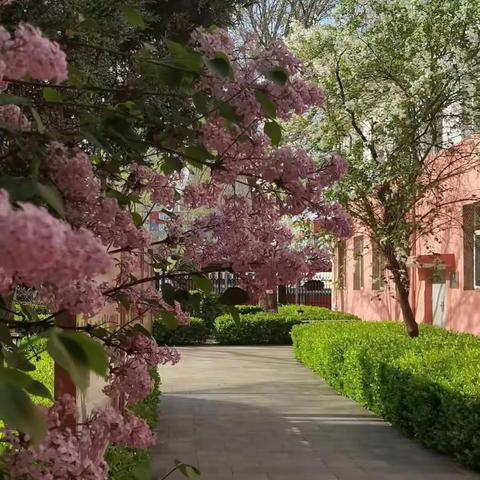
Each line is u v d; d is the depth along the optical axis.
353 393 10.16
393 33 8.91
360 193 8.32
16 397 1.14
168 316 2.54
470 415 6.25
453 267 13.12
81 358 1.27
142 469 2.81
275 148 2.26
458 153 9.19
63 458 1.70
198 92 2.05
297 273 2.20
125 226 2.02
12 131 1.70
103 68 2.76
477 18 8.53
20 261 0.95
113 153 2.29
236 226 2.31
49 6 2.61
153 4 3.34
